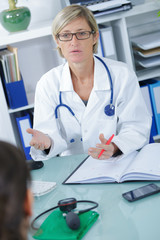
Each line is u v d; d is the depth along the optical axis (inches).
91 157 50.7
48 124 59.0
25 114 89.9
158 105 90.6
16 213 13.7
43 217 36.3
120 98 59.1
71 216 32.4
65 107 60.3
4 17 79.5
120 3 79.7
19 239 14.3
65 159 52.7
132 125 57.3
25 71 98.0
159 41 87.2
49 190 42.1
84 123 59.6
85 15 54.6
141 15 99.8
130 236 30.5
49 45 97.5
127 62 89.2
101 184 42.1
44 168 50.4
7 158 14.0
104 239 30.7
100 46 85.0
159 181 40.3
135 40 92.3
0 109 83.1
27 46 96.1
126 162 46.1
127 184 40.8
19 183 14.0
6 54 82.8
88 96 60.9
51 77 62.0
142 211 34.4
